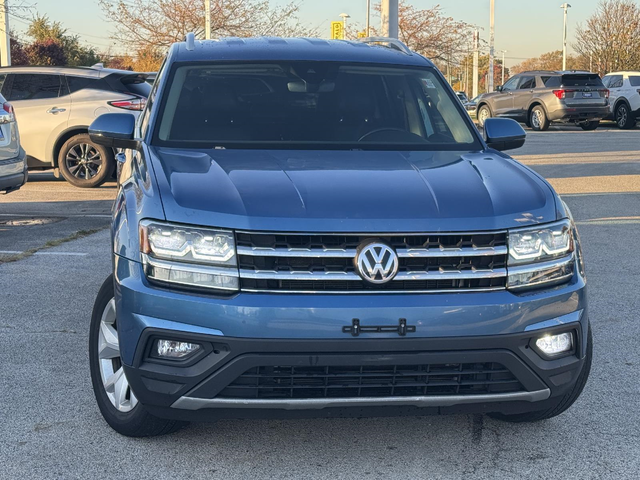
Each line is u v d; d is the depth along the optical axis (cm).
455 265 328
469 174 376
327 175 364
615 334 546
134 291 330
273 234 320
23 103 1261
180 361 322
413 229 324
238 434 384
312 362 314
